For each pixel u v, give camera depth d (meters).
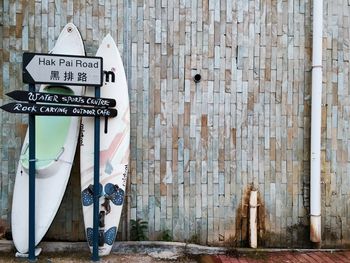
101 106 2.81
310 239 3.31
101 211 2.94
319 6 3.24
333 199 3.36
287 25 3.32
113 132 2.99
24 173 2.96
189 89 3.25
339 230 3.39
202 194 3.28
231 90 3.29
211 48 3.26
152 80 3.21
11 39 3.09
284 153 3.34
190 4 3.23
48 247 3.04
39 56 2.67
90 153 2.98
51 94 2.67
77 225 3.17
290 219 3.35
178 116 3.25
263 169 3.33
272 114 3.33
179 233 3.26
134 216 3.22
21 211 2.93
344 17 3.37
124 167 3.00
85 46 3.15
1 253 2.94
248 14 3.29
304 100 3.35
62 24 3.13
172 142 3.25
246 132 3.31
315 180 3.27
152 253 3.08
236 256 3.11
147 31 3.20
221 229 3.30
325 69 3.35
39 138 2.99
